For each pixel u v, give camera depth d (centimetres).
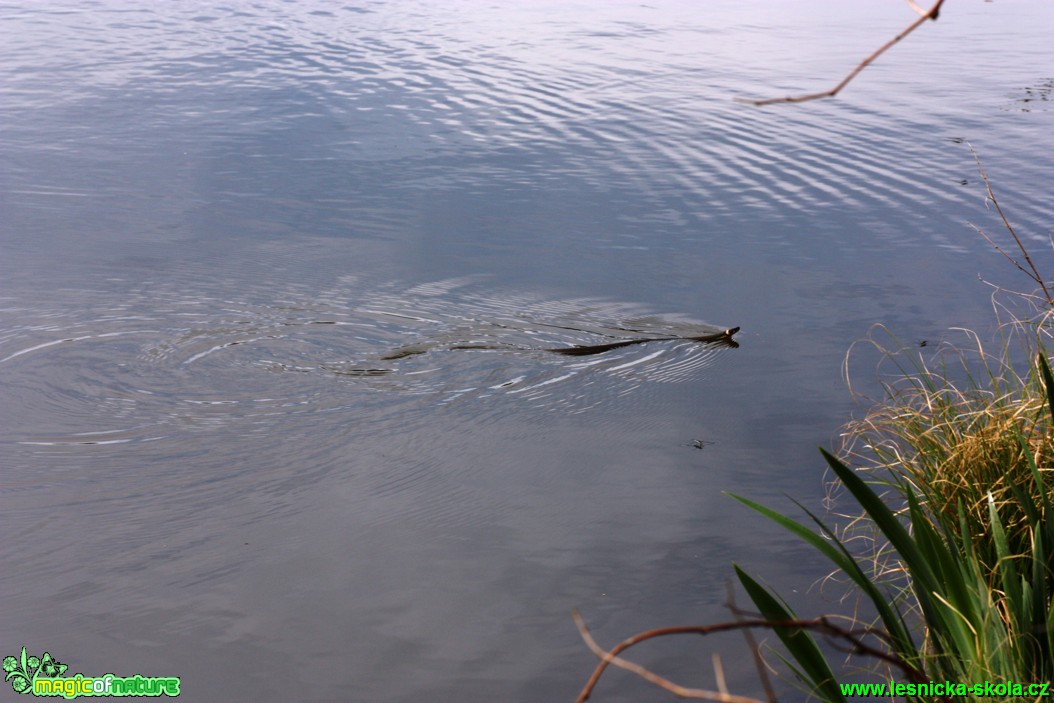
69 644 416
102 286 789
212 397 649
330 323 755
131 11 1956
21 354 688
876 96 1467
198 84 1420
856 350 714
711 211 998
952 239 931
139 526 503
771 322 766
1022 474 414
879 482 471
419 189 1038
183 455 574
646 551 486
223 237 898
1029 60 1733
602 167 1121
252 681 397
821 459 570
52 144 1137
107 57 1564
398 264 859
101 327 727
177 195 997
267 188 1028
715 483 550
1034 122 1338
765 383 672
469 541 495
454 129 1245
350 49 1675
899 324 755
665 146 1200
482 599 450
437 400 654
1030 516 353
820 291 821
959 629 326
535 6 2167
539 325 762
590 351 723
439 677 400
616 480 554
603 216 980
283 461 571
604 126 1275
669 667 410
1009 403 464
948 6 2328
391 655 414
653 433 610
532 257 881
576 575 468
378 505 527
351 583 460
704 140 1228
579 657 414
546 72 1545
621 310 789
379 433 609
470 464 573
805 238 935
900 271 859
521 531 504
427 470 565
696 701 389
